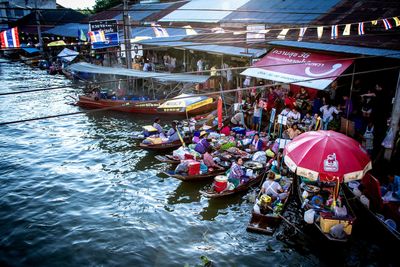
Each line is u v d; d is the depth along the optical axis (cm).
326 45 1600
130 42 1888
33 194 1367
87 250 1049
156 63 3130
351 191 1202
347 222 1003
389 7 1766
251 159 1505
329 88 1723
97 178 1487
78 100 2731
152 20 3309
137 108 2333
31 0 5525
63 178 1491
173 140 1708
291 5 2247
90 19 4406
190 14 2944
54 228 1154
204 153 1526
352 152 1001
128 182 1446
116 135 1983
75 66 2612
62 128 2127
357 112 1566
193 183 1403
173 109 1794
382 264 949
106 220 1194
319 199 1102
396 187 1108
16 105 2667
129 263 992
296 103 1753
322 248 1026
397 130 1327
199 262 985
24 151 1789
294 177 1306
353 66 1563
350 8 1911
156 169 1555
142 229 1141
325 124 1530
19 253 1044
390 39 1496
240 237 1089
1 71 4156
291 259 988
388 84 1567
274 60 1742
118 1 4753
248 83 2120
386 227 989
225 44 2275
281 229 1114
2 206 1283
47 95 2978
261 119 1825
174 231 1130
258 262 980
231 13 2562
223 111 2095
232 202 1277
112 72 2316
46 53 4319
